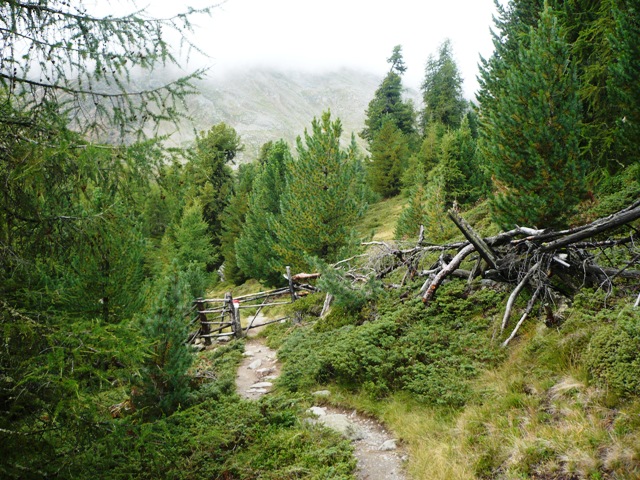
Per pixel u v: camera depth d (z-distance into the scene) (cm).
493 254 838
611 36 899
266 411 702
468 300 867
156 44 393
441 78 4488
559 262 742
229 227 3334
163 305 675
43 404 363
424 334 805
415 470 501
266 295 1589
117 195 409
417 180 1989
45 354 347
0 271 365
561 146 943
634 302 594
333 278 1091
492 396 585
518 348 669
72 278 784
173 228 2886
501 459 462
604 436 427
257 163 4125
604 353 505
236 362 1110
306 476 519
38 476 354
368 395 729
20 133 364
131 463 465
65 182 375
